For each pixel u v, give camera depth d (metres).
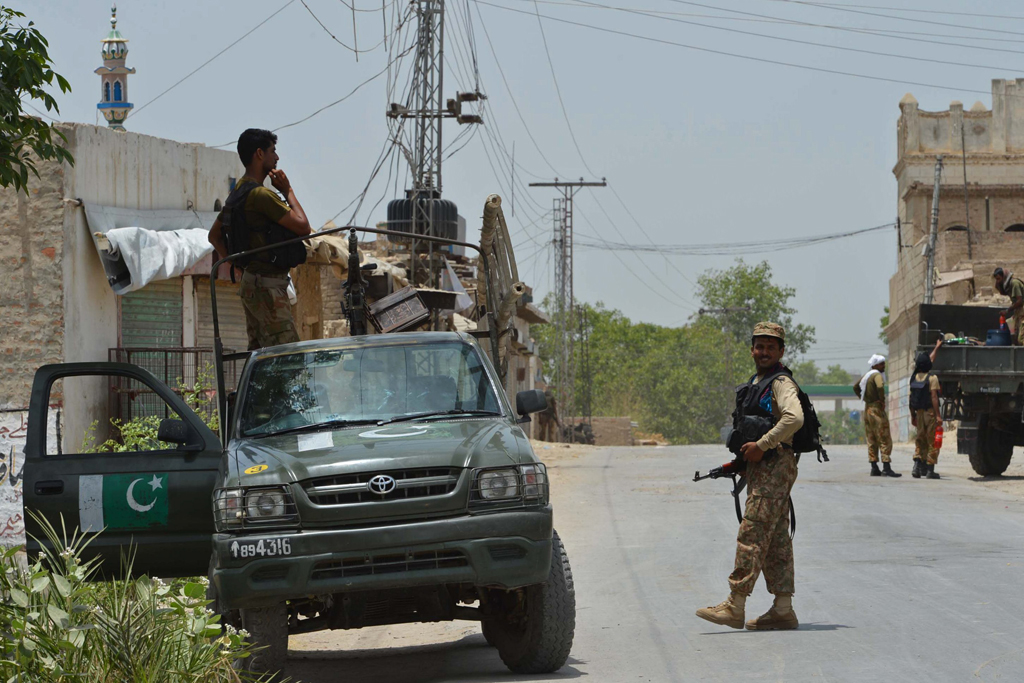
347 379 9.38
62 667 7.16
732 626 9.59
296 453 8.18
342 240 28.11
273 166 11.51
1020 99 65.38
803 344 158.12
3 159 11.25
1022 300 22.92
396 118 36.72
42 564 8.67
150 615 7.50
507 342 15.84
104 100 29.69
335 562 7.60
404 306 14.38
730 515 17.92
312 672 9.45
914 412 23.31
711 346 134.62
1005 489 20.73
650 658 8.73
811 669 7.92
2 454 15.51
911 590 11.04
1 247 20.95
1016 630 8.90
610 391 125.88
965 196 62.34
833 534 15.34
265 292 11.30
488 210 14.13
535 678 8.32
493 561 7.76
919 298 57.53
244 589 7.55
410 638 11.56
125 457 8.90
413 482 7.77
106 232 21.47
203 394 21.50
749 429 9.55
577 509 19.58
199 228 23.78
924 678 7.47
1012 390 22.23
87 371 9.23
